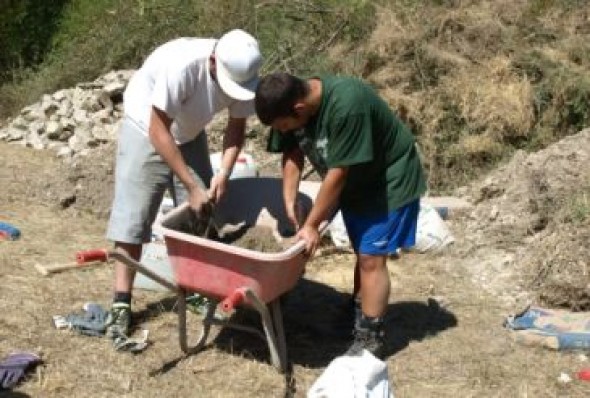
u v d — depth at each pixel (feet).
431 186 23.91
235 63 13.92
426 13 27.14
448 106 24.89
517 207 20.35
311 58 28.04
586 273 17.19
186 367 14.88
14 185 23.86
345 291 18.22
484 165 24.22
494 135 24.40
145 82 15.24
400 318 17.04
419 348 15.90
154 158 15.21
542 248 18.44
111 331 15.58
